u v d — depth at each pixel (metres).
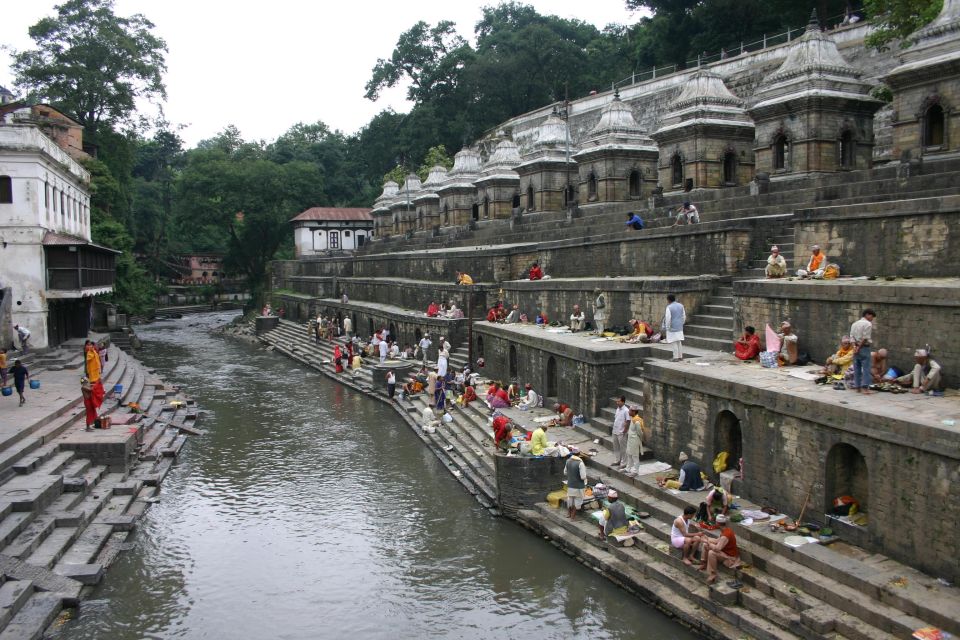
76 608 12.65
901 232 14.69
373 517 16.97
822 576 10.52
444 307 32.19
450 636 11.93
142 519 16.84
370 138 74.06
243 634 12.11
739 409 13.18
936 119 20.31
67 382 25.33
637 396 17.02
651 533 13.23
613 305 21.98
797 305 15.13
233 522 16.78
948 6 20.11
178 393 30.42
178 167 95.31
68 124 46.41
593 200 34.22
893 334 13.06
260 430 25.23
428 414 24.50
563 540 14.48
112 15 50.91
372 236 67.06
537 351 21.70
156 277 76.81
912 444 10.00
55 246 28.89
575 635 11.71
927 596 9.40
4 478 15.65
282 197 67.38
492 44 66.94
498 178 42.12
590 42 67.19
